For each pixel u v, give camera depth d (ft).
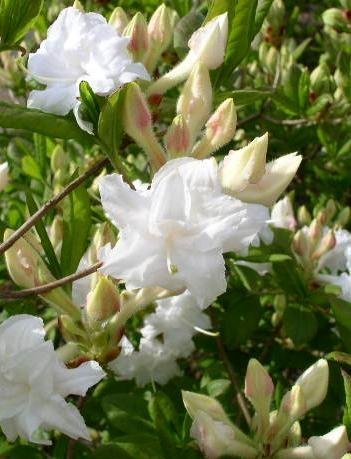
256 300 1.37
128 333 1.35
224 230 0.73
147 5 1.80
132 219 0.73
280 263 1.33
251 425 0.96
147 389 1.34
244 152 0.77
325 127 1.80
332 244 1.36
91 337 0.91
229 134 0.85
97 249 0.95
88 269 0.85
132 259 0.73
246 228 0.75
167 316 1.31
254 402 0.94
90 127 0.82
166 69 1.45
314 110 1.70
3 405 0.79
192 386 1.35
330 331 1.42
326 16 1.96
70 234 0.96
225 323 1.35
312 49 2.36
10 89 1.71
